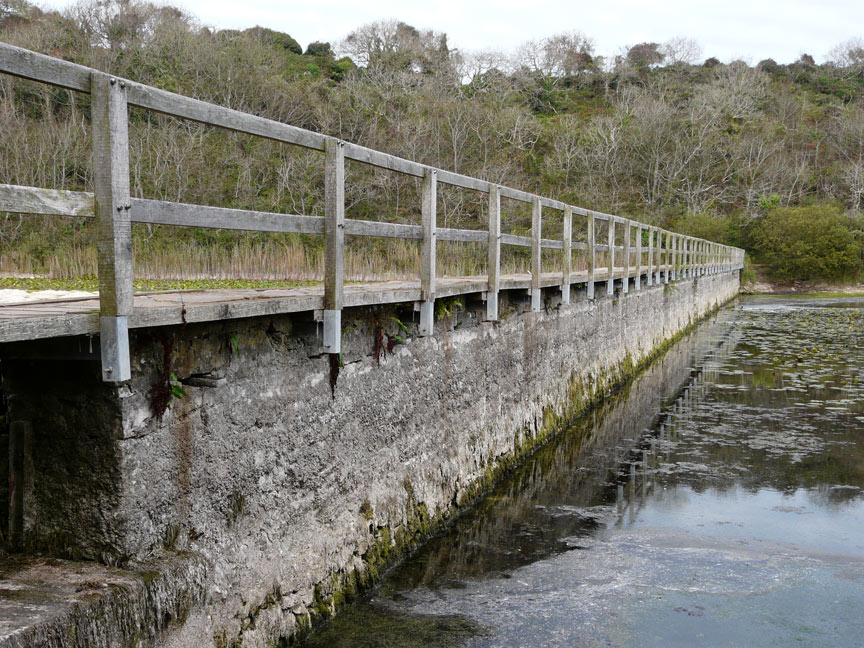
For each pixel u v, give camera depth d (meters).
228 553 4.21
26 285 9.37
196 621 3.80
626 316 15.97
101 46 33.06
